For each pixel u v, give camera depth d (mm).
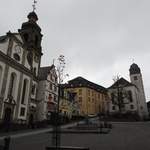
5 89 32562
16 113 34969
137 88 81812
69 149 9805
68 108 59312
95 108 80438
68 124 38938
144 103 81312
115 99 65938
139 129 28062
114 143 15469
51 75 51344
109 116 56219
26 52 40875
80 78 85250
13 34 36375
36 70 45969
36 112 45094
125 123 41031
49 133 24688
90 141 16750
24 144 15898
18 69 36938
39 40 47531
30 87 40656
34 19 47219
